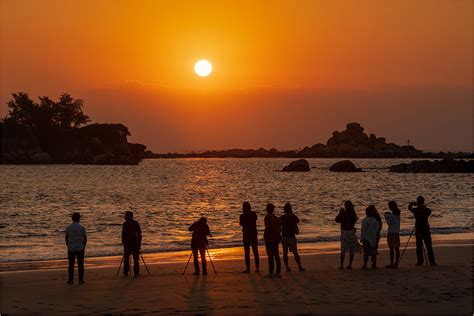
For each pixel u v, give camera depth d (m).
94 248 38.12
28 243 42.72
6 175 196.25
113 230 50.81
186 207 79.00
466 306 17.73
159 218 62.81
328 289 20.64
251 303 18.72
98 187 132.62
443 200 90.06
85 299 19.89
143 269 27.69
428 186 131.00
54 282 23.86
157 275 25.30
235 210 73.88
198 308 18.20
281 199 95.38
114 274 26.16
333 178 170.88
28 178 176.62
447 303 18.11
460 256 29.75
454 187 127.19
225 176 189.88
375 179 164.25
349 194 107.44
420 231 26.09
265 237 23.84
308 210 73.31
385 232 43.34
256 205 82.94
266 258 30.80
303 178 172.62
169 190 120.81
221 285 22.11
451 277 22.42
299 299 19.14
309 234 44.84
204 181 159.12
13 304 19.22
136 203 86.88
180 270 27.12
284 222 25.27
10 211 73.88
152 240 43.12
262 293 20.28
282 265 27.98
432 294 19.39
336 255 31.44
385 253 31.69
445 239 38.66
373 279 22.38
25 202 89.81
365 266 25.36
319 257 30.69
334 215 65.38
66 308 18.53
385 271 24.34
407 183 143.25
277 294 20.05
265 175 195.50
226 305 18.53
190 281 23.25
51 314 17.77
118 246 39.19
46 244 42.03
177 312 17.73
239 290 20.94
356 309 17.58
